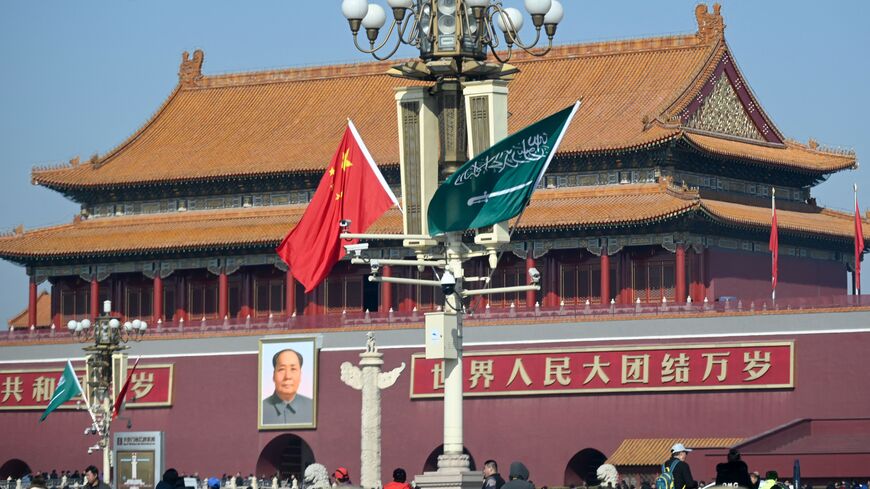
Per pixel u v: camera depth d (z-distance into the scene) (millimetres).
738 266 147375
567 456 135500
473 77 73125
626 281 145875
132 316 168250
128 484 84375
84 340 159250
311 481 74625
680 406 132125
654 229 143250
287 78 175000
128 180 167625
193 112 176750
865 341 126688
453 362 72562
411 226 74000
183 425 152625
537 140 68562
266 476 149500
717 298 144500
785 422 128625
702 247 143750
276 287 161875
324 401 146375
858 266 140625
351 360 145625
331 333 146750
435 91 73812
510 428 137875
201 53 180500
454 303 72250
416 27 73375
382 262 72625
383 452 142625
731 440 129750
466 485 71688
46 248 167125
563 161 149125
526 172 68812
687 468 64125
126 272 167375
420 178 73750
